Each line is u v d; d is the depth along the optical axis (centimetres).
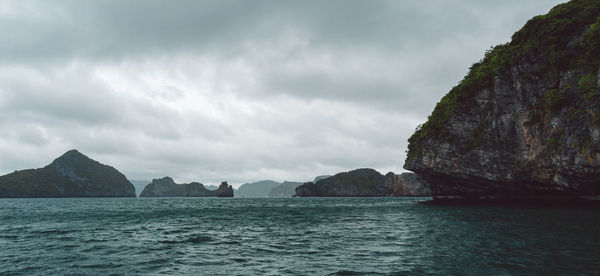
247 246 2056
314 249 1923
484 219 3216
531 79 4912
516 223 2816
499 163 5406
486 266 1421
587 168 3944
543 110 4753
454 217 3531
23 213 5381
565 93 4372
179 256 1770
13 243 2242
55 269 1515
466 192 6412
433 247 1866
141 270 1483
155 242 2244
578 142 4066
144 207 7481
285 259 1667
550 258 1534
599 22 4031
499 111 5472
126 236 2555
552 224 2678
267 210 5941
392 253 1745
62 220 3997
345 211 5359
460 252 1708
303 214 4781
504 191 5681
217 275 1384
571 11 4659
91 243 2222
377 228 2852
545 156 4672
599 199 4266
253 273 1407
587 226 2530
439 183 6881
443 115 6488
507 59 5412
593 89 3959
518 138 5188
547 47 4694
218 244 2145
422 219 3491
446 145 6156
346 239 2266
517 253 1647
